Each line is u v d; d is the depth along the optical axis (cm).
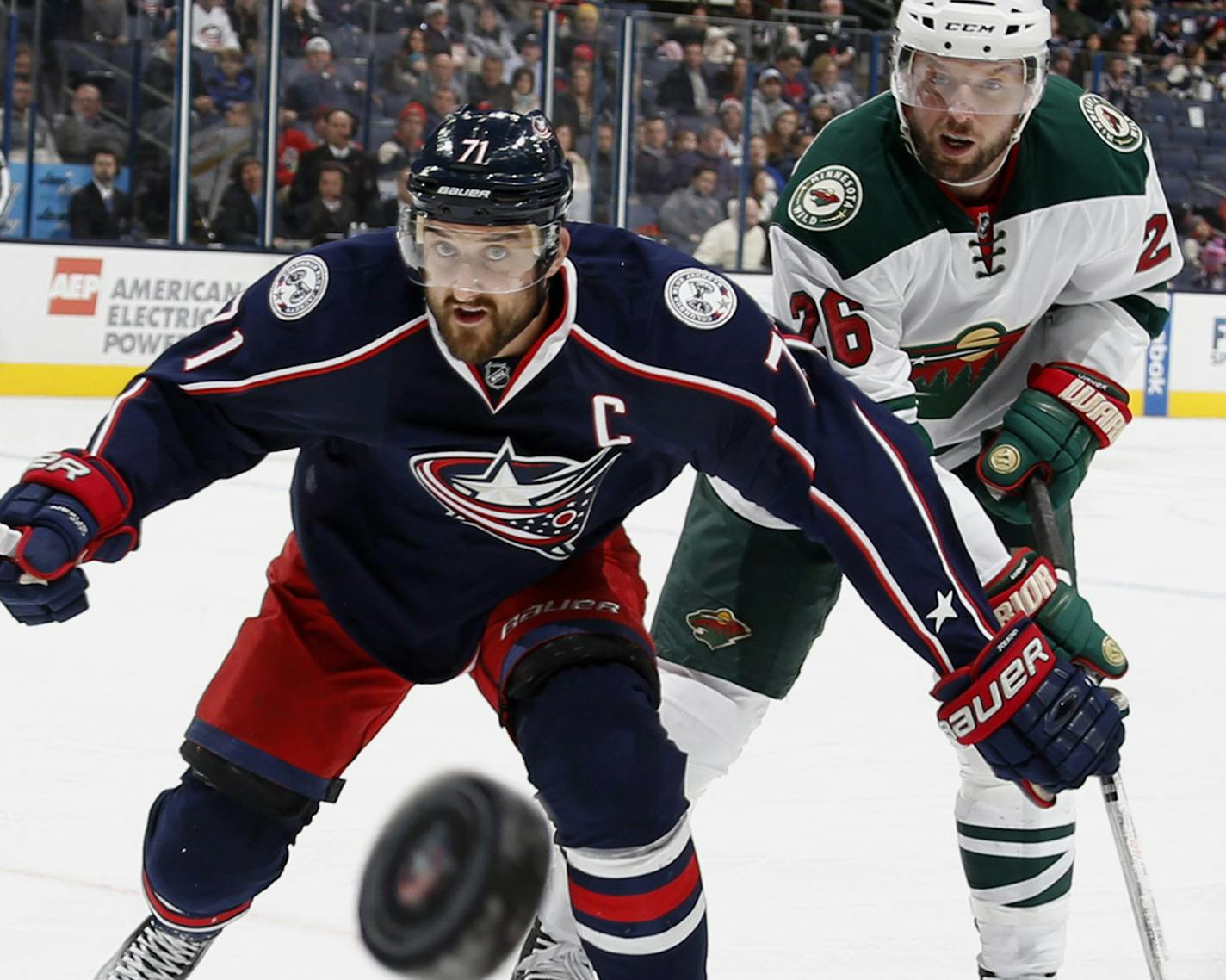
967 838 388
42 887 432
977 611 316
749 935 425
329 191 1720
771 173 1855
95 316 1620
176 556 898
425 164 282
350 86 1719
